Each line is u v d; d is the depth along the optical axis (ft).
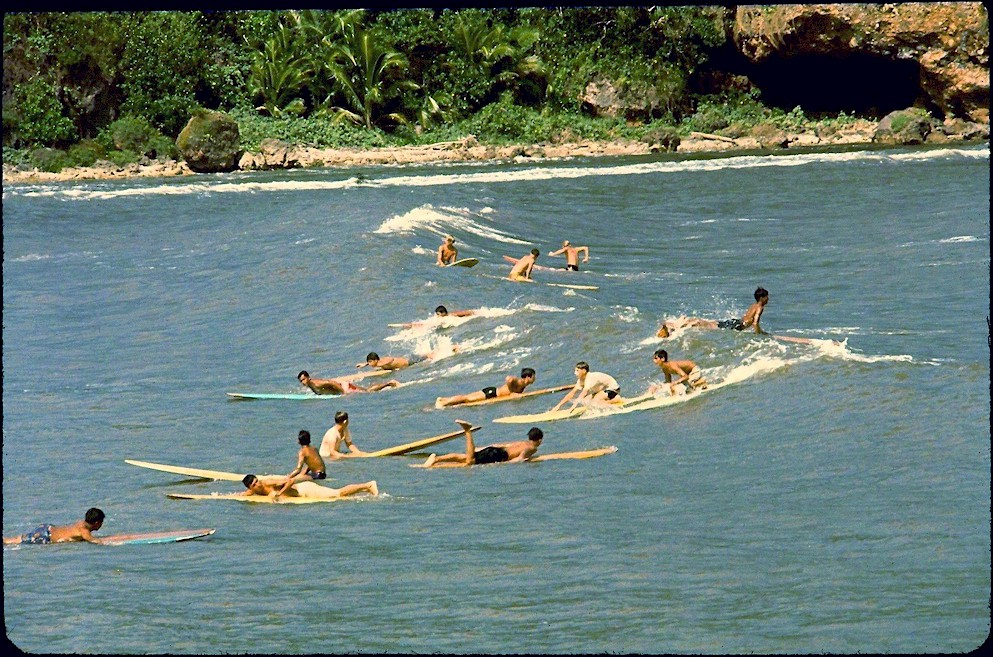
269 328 380.78
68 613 170.60
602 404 279.90
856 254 474.90
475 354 333.21
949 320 346.13
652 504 209.46
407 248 478.59
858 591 165.78
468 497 222.28
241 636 160.15
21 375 343.46
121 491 236.43
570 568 180.75
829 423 247.91
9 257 521.24
